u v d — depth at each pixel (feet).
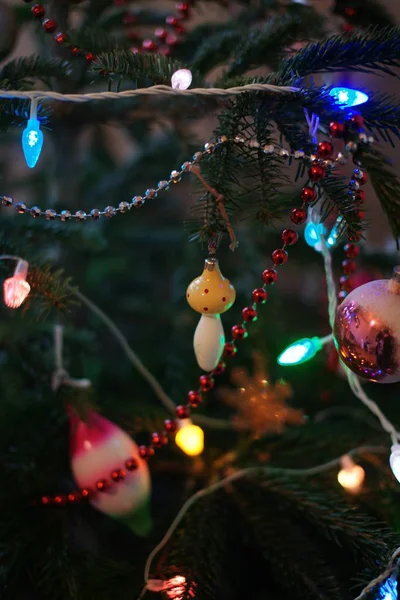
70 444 2.48
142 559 2.39
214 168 2.20
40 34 2.72
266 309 3.05
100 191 3.41
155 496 2.77
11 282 2.21
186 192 3.88
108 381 3.11
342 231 2.21
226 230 2.18
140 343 3.26
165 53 2.58
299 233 2.86
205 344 2.21
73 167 3.13
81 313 3.10
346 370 2.34
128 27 2.73
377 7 2.51
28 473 2.45
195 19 3.62
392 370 2.14
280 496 2.47
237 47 2.43
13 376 2.79
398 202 2.18
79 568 2.34
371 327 2.11
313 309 3.40
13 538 2.35
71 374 2.78
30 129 2.14
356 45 2.18
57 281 2.33
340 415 2.97
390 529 2.30
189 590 2.23
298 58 2.20
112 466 2.41
